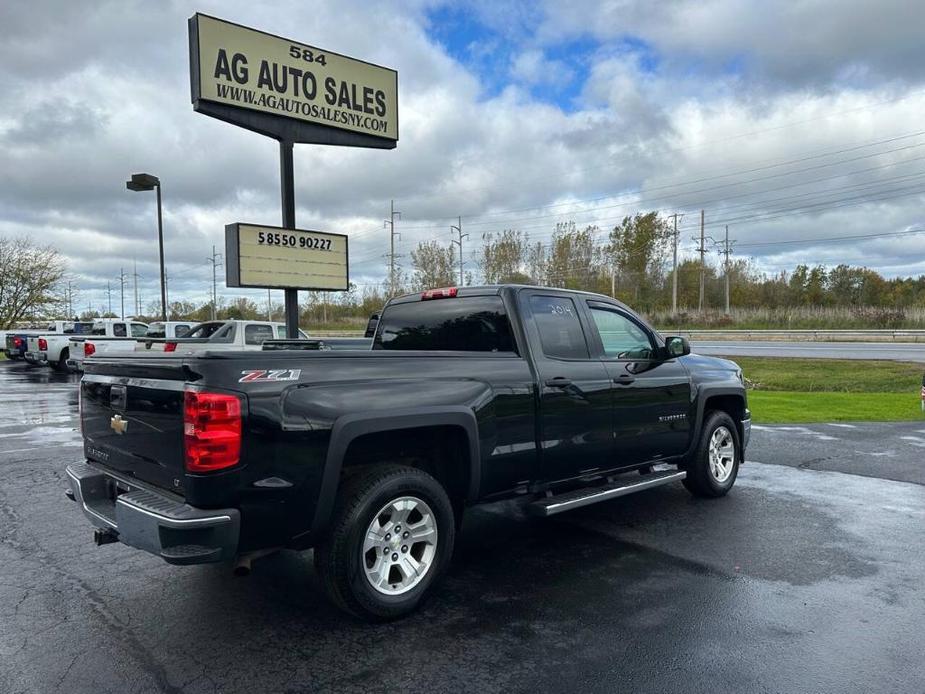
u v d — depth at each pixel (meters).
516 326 4.46
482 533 5.20
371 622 3.55
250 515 3.11
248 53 10.30
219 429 3.01
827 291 72.62
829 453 8.29
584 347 4.90
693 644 3.27
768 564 4.41
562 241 73.38
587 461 4.82
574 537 5.06
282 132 10.88
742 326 45.03
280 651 3.24
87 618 3.62
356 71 11.59
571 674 3.00
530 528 5.32
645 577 4.20
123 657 3.17
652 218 71.44
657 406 5.39
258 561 4.57
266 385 3.16
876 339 33.06
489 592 3.98
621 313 5.40
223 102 10.04
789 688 2.85
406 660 3.14
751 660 3.10
